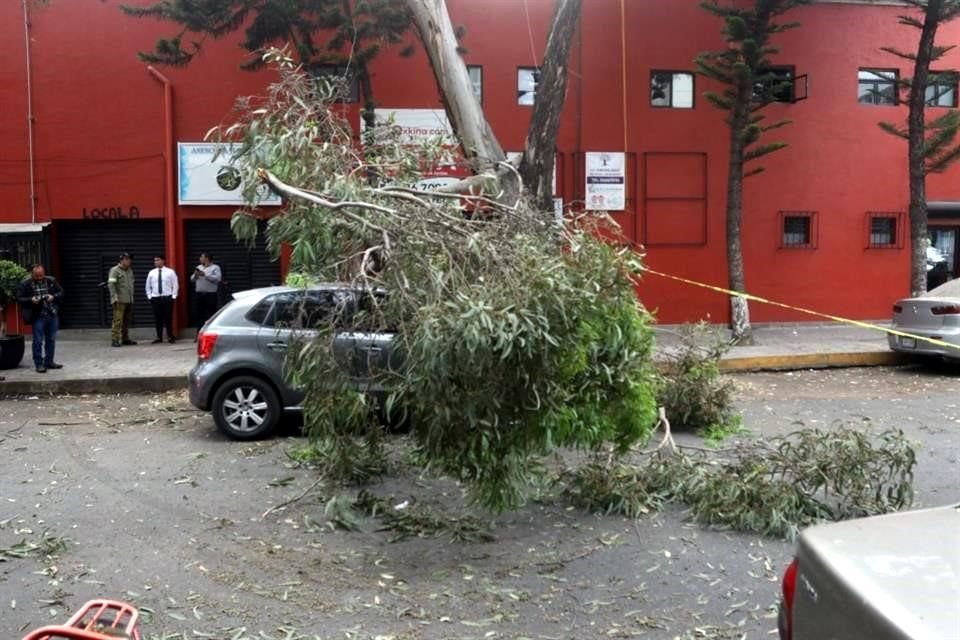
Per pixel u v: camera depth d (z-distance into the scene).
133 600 4.48
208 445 8.26
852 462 5.46
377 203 5.45
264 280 17.58
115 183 16.98
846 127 18.59
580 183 17.72
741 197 17.09
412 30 15.62
